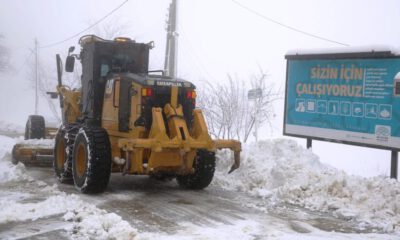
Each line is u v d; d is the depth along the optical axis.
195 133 8.62
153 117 8.23
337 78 9.75
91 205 7.38
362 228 6.80
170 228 6.52
